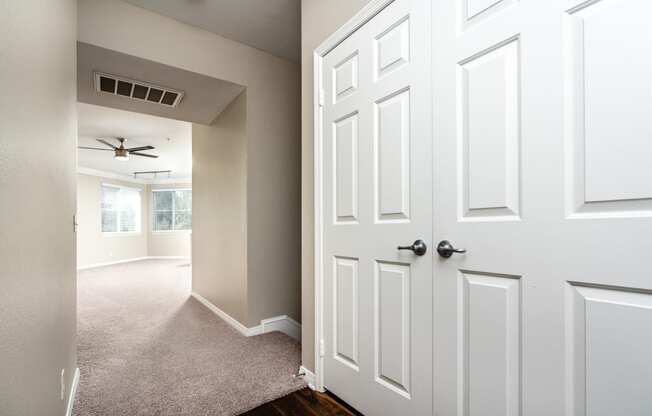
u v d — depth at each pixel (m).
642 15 0.77
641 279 0.76
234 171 2.96
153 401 1.66
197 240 3.96
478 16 1.09
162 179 8.88
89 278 5.62
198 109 3.20
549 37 0.92
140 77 2.50
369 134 1.50
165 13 2.26
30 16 0.90
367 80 1.51
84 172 7.09
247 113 2.73
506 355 1.00
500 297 1.01
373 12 1.47
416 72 1.28
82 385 1.81
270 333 2.76
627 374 0.78
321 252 1.80
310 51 1.91
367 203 1.51
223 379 1.89
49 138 1.13
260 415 1.55
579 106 0.87
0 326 0.66
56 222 1.25
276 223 2.90
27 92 0.87
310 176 1.92
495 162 1.04
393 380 1.36
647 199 0.76
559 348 0.89
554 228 0.90
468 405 1.09
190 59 2.40
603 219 0.82
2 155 0.68
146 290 4.54
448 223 1.17
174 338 2.60
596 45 0.84
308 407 1.62
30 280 0.88
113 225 7.99
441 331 1.18
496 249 1.03
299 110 3.04
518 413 0.97
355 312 1.57
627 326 0.78
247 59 2.71
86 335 2.65
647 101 0.76
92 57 2.18
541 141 0.93
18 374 0.77
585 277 0.85
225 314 3.11
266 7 2.20
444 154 1.18
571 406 0.87
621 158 0.80
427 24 1.25
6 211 0.70
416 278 1.27
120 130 4.57
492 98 1.05
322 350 1.77
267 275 2.83
